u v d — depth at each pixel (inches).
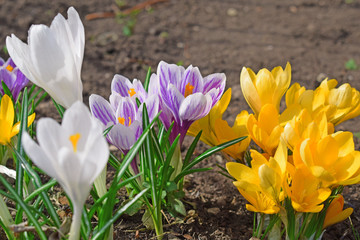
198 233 23.3
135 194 23.5
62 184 18.5
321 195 20.7
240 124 22.5
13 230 20.1
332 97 22.4
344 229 23.7
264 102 22.3
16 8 48.0
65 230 20.2
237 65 39.7
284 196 21.0
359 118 32.7
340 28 46.5
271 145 21.7
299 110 22.2
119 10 49.3
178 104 21.6
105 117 21.7
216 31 46.1
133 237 23.0
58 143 18.0
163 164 22.4
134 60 40.1
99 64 39.1
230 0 53.5
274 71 22.7
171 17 48.6
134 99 21.8
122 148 21.4
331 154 20.4
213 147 22.2
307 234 21.8
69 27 19.9
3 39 41.6
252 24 47.6
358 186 25.5
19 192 21.4
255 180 21.0
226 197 24.9
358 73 38.4
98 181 21.5
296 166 20.8
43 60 19.5
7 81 25.0
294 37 44.9
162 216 23.5
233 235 23.3
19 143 21.8
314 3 52.6
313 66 39.5
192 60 40.4
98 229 20.9
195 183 25.6
